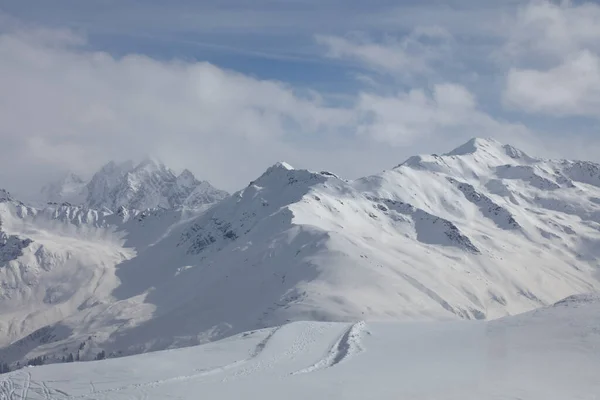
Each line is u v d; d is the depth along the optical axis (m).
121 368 49.94
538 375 39.91
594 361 42.44
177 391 40.88
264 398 38.00
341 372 45.03
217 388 41.38
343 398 36.81
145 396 39.97
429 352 51.97
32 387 44.06
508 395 35.28
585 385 36.94
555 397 34.56
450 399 35.09
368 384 40.22
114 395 40.81
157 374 47.75
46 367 50.12
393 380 41.06
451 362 46.38
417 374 42.62
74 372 48.22
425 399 35.47
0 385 44.53
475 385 38.03
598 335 48.94
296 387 40.38
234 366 50.28
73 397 41.53
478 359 46.69
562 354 45.12
